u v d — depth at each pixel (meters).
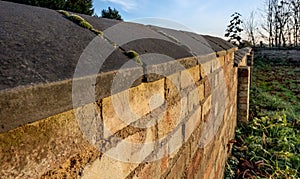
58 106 0.47
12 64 0.44
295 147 4.44
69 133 0.54
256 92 8.73
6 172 0.42
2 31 0.53
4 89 0.38
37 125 0.47
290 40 22.75
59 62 0.52
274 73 14.05
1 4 0.74
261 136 4.81
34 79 0.43
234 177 3.38
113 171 0.72
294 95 9.25
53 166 0.51
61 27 0.70
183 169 1.38
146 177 0.93
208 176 2.06
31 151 0.46
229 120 3.64
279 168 3.63
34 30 0.60
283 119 5.41
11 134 0.43
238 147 4.25
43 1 3.84
